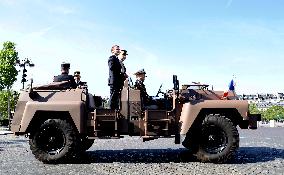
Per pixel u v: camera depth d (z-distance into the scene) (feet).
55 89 22.30
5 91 137.08
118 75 22.61
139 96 21.71
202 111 21.71
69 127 21.24
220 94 22.94
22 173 17.92
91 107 22.27
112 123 21.48
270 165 20.04
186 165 20.17
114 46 23.00
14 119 21.54
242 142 39.88
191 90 22.57
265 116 444.96
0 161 22.71
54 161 21.17
